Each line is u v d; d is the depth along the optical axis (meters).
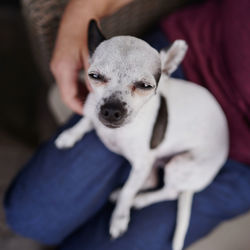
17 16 2.36
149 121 0.98
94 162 1.20
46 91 1.97
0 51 2.16
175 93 1.09
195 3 1.59
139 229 1.14
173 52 0.86
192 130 1.13
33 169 1.22
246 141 1.23
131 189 1.13
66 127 1.28
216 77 1.26
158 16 1.55
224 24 1.25
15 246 1.45
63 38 1.08
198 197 1.20
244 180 1.24
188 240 1.20
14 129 1.83
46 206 1.19
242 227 1.27
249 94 1.18
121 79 0.77
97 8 1.12
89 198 1.20
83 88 1.20
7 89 1.98
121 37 0.79
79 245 1.17
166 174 1.19
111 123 0.81
